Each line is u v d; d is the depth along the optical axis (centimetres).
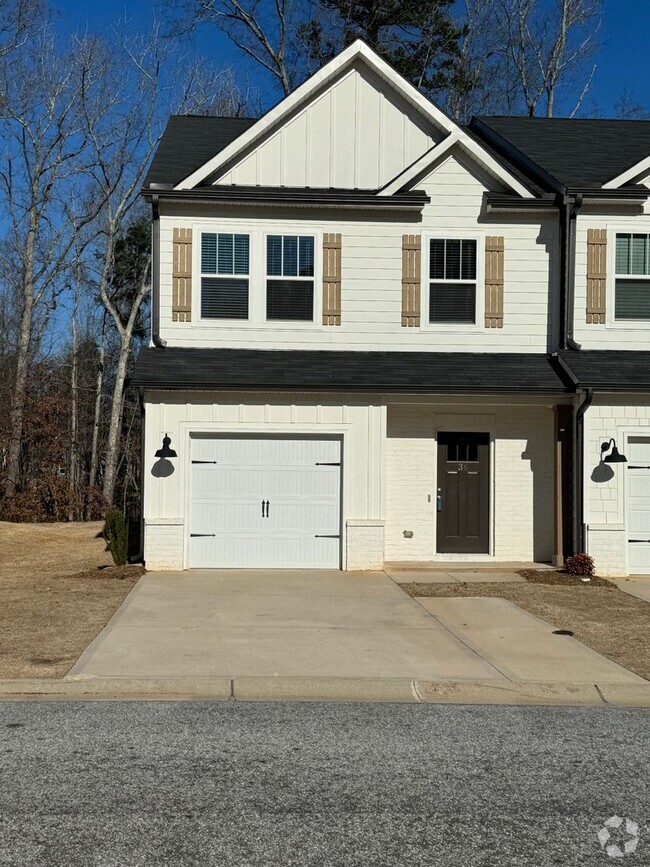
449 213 1509
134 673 787
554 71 3219
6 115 2967
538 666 840
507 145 1748
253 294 1478
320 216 1491
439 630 998
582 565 1367
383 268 1499
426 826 473
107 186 3073
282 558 1416
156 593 1200
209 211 1474
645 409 1402
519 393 1388
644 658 877
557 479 1446
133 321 3103
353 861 429
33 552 1689
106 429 3912
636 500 1416
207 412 1396
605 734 652
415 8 3103
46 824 469
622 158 1638
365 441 1413
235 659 848
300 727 657
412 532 1508
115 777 542
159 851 438
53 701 728
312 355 1470
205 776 545
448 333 1502
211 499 1410
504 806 504
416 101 1532
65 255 3164
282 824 473
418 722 679
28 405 2914
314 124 1541
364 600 1172
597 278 1490
